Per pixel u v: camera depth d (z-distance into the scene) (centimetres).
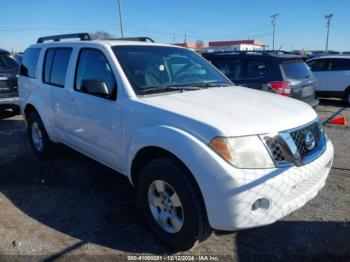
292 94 668
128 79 356
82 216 379
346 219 366
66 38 522
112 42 407
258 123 282
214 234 341
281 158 278
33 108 558
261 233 342
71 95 431
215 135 269
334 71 1180
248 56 705
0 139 698
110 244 327
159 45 438
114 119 360
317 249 316
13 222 367
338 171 502
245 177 260
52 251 316
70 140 462
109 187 455
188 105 317
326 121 866
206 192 270
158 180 312
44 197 427
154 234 333
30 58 569
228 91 385
